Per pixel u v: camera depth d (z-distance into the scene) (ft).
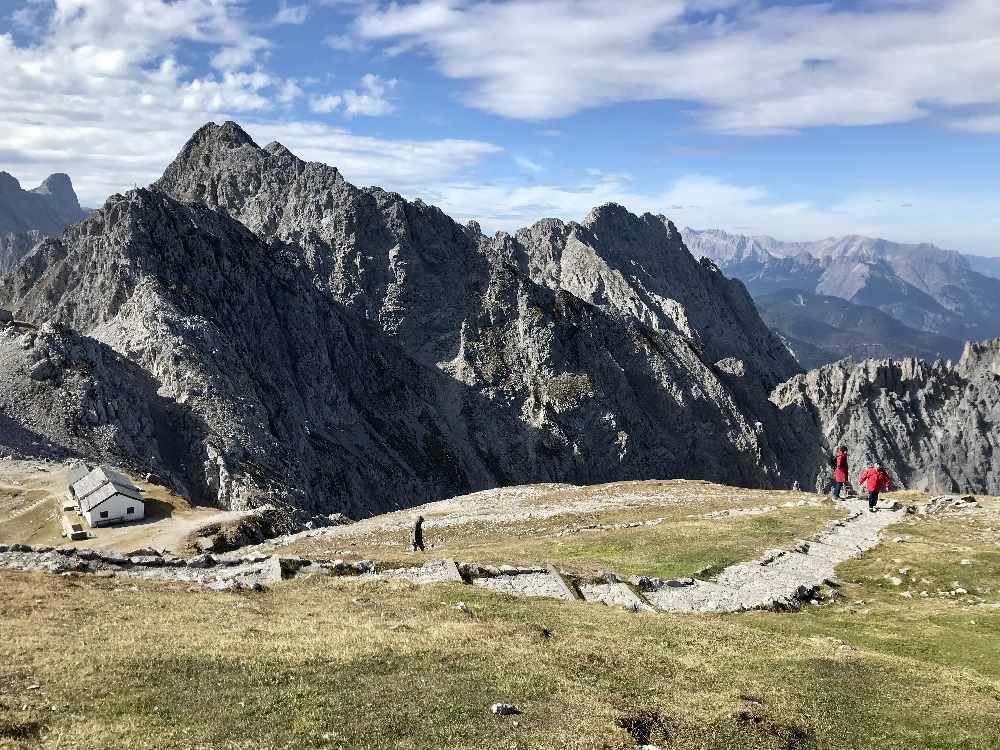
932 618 108.37
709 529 171.83
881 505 195.72
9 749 53.72
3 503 354.33
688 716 68.74
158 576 127.03
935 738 68.23
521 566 134.82
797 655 88.28
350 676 73.10
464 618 99.14
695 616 109.60
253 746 57.21
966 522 172.96
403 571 134.72
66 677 68.69
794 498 227.40
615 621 101.50
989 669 88.63
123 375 571.69
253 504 506.48
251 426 601.62
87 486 341.21
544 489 307.37
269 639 84.38
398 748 58.44
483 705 67.51
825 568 138.31
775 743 65.05
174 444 555.69
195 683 69.31
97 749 54.80
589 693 72.18
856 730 69.56
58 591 103.30
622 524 203.00
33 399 492.13
